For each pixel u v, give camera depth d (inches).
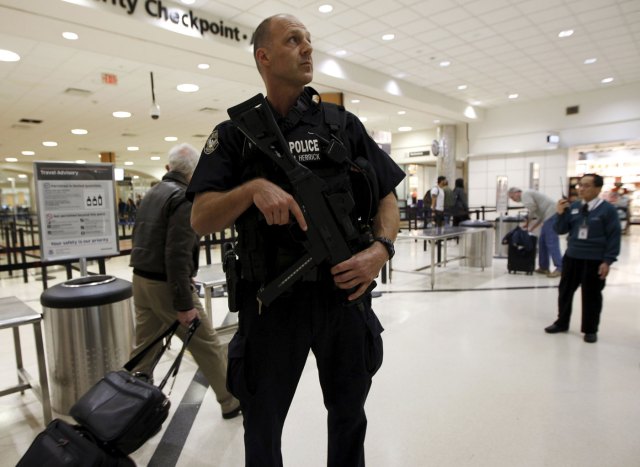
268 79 38.7
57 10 166.2
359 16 222.5
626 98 401.7
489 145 500.7
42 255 96.7
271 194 32.3
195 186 37.0
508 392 95.6
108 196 105.8
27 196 1053.8
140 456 74.1
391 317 155.7
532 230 235.8
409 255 314.0
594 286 125.0
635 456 71.3
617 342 127.1
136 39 201.0
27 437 81.7
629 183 473.1
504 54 292.4
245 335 39.0
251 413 38.1
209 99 351.3
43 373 81.5
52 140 532.7
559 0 214.7
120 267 288.2
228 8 203.5
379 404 91.1
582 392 95.0
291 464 71.9
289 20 37.7
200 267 136.9
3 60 243.6
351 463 41.4
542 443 75.7
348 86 315.6
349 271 35.7
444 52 282.5
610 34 261.4
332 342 40.3
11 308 84.9
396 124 518.3
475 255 254.1
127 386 51.2
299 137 37.6
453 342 128.8
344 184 37.9
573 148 438.6
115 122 431.5
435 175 629.3
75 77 278.8
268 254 37.8
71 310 82.4
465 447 75.0
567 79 371.2
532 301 176.7
